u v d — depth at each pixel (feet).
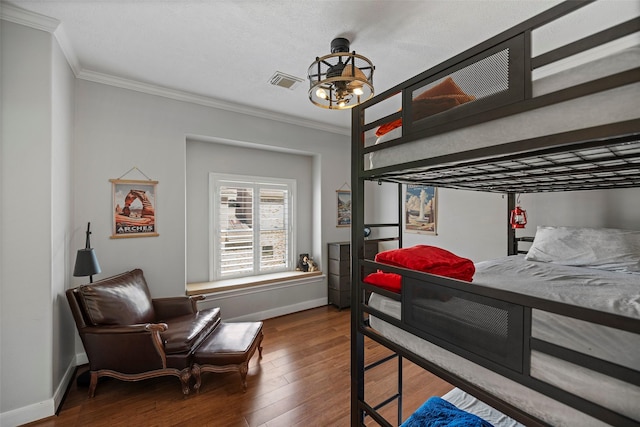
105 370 6.65
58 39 6.40
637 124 2.02
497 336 2.90
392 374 7.68
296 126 12.50
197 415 6.06
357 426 4.80
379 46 6.80
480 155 2.98
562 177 5.47
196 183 11.14
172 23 6.03
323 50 7.00
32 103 5.89
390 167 4.13
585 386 2.33
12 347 5.68
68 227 7.38
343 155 14.16
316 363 8.21
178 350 6.70
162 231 9.32
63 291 6.97
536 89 2.52
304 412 6.17
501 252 10.12
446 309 3.43
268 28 6.15
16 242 5.73
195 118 9.96
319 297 13.28
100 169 8.34
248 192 12.36
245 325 8.36
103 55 7.30
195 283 11.11
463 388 3.26
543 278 5.89
